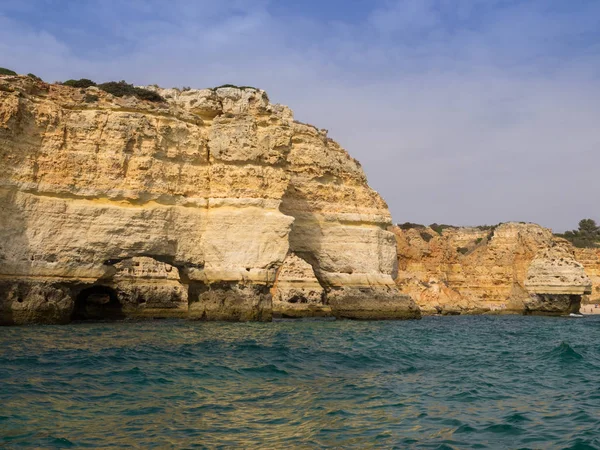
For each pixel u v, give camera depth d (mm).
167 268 58031
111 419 14727
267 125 50094
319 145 55062
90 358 23188
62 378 19188
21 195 38375
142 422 14562
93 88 43000
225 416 15398
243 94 49844
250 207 45188
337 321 51250
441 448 13133
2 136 37656
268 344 30328
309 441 13570
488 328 52219
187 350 26766
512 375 22578
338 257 53344
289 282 67125
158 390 18047
